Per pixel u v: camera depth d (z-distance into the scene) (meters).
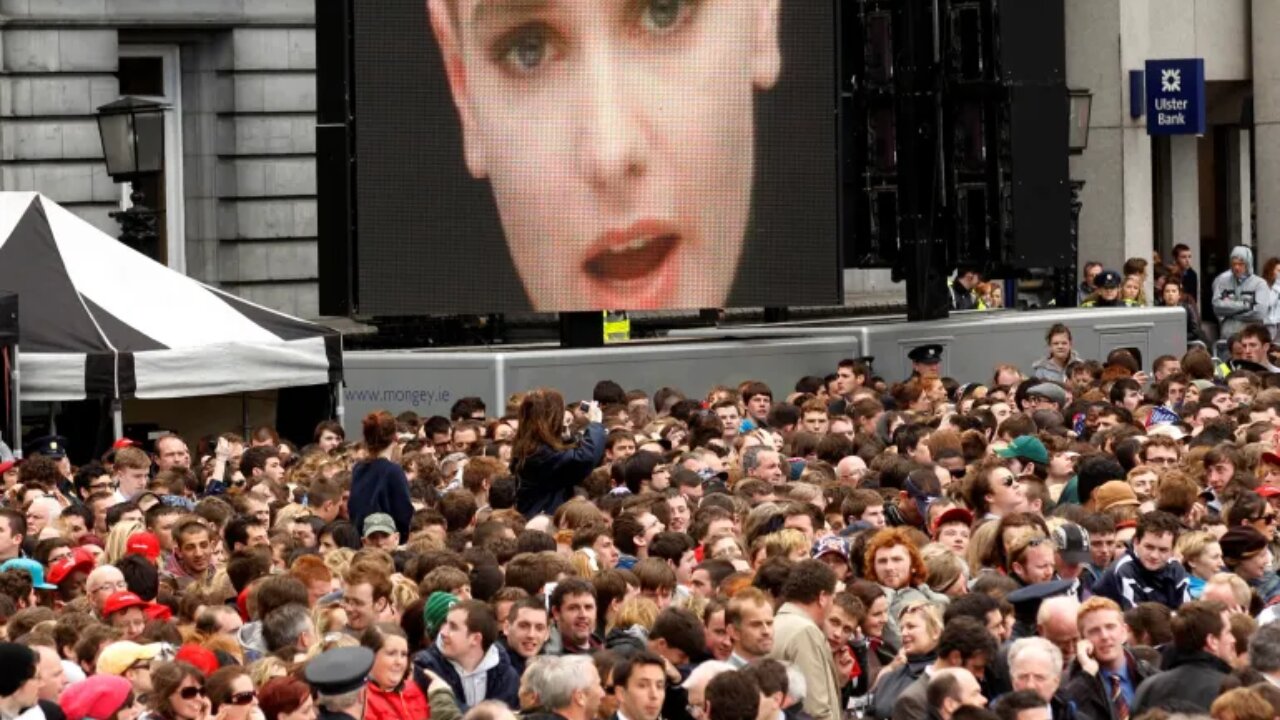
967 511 30.44
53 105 67.69
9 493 37.25
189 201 71.25
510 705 24.62
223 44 71.06
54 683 22.55
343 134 53.88
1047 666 22.62
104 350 46.16
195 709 22.33
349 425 54.09
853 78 59.72
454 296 54.41
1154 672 24.75
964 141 59.69
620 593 26.36
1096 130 84.50
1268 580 29.27
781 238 56.38
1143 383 52.69
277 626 25.38
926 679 23.20
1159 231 90.38
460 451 41.38
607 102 54.78
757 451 36.56
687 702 23.22
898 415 45.22
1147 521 28.95
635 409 45.75
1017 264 59.62
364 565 26.27
